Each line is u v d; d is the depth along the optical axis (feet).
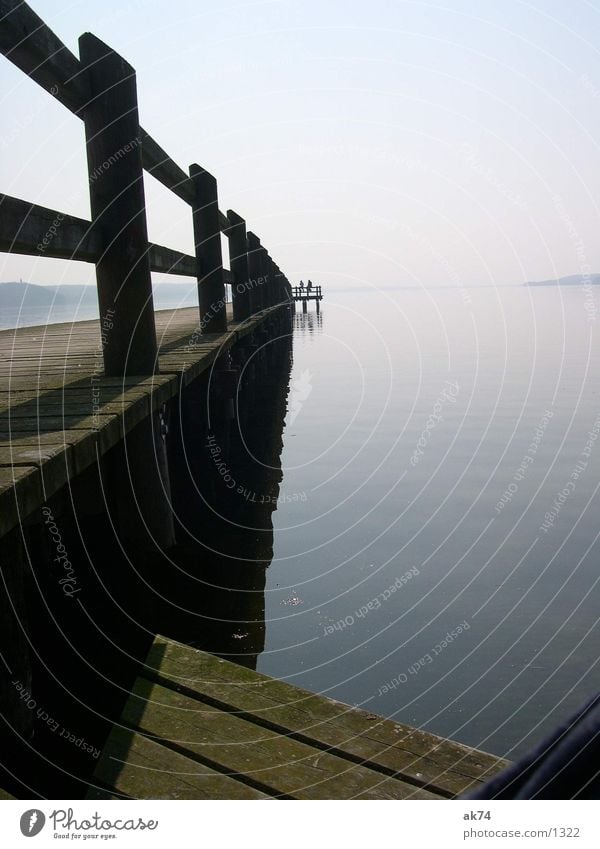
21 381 12.14
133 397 10.27
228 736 6.31
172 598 12.58
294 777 5.77
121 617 11.32
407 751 6.12
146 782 5.71
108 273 12.21
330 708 6.75
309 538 16.87
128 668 9.62
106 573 12.13
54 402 9.99
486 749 9.47
